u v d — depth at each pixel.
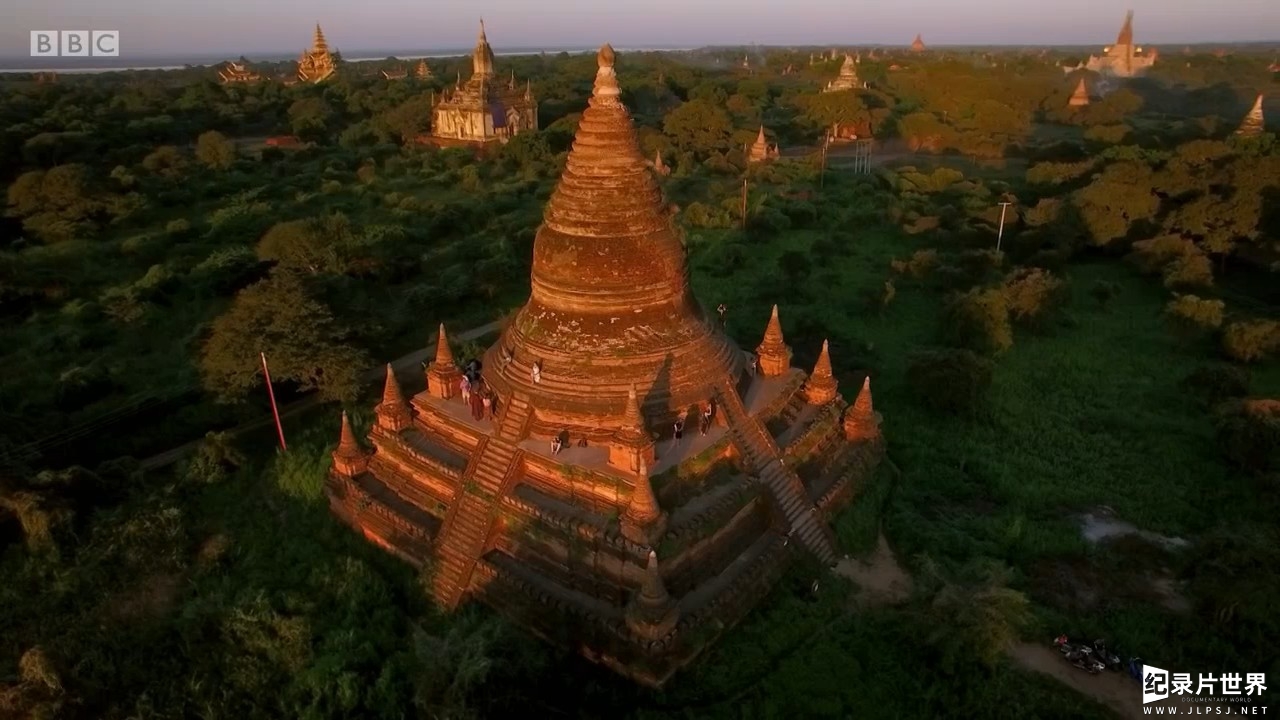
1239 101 149.12
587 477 26.36
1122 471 36.84
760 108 146.50
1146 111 143.50
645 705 23.92
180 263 67.31
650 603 23.58
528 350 29.27
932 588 26.72
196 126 131.00
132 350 53.03
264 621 26.47
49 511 31.48
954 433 40.47
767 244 75.94
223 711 24.19
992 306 50.03
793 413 32.66
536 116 129.25
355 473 32.50
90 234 78.88
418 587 28.45
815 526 30.20
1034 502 34.50
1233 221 64.62
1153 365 48.72
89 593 28.83
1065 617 27.55
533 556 27.31
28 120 120.19
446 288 59.19
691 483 27.30
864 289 62.28
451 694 22.69
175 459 39.50
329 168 103.88
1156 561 30.69
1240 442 35.97
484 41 120.62
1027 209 75.38
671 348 28.67
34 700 23.56
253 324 40.78
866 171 104.81
